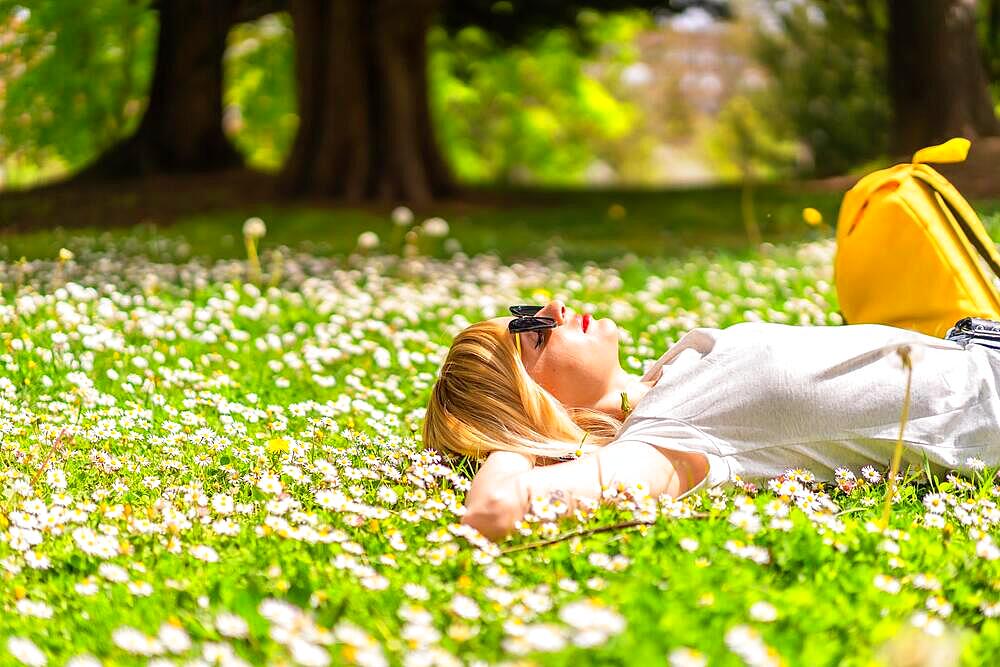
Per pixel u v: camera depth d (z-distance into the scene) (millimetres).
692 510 2928
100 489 3221
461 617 2258
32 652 2131
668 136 49812
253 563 2641
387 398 4875
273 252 11461
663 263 10195
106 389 4734
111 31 21672
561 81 37719
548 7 21344
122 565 2658
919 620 2223
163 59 20781
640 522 2785
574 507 2908
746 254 10477
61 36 20859
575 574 2586
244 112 30344
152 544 2764
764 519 2793
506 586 2486
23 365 4875
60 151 23281
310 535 2719
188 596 2465
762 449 3201
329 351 5508
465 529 2771
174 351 5402
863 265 4129
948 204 4168
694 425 3176
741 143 28266
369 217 16109
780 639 2088
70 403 4309
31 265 8883
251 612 2336
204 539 2840
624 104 45906
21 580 2576
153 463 3555
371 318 6941
